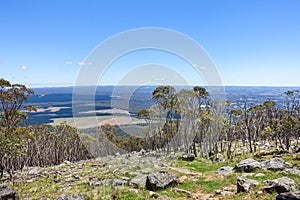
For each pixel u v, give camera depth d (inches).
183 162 775.7
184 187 456.1
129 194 413.1
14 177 887.7
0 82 1225.4
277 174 472.1
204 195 405.7
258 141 2170.3
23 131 1519.4
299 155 809.5
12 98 1288.1
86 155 1595.7
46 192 520.4
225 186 444.1
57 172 877.2
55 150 1772.9
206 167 685.3
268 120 2081.7
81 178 669.3
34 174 918.4
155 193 416.2
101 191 436.1
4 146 892.6
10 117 1302.9
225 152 1600.6
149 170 624.1
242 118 2034.9
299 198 278.7
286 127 1600.6
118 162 730.8
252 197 353.1
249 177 472.7
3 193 352.5
